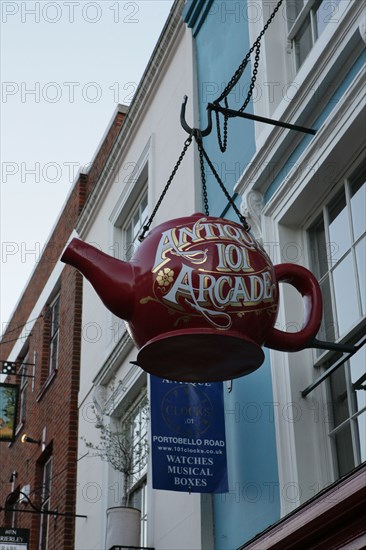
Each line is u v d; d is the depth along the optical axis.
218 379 4.45
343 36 6.27
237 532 6.70
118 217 11.66
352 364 5.99
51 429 13.07
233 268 4.15
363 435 5.73
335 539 4.16
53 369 13.63
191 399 6.88
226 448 6.98
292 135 6.81
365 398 5.79
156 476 6.59
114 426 10.18
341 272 6.27
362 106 5.90
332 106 6.49
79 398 12.02
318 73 6.54
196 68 9.36
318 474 6.03
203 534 7.10
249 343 4.13
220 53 8.73
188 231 4.27
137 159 11.06
